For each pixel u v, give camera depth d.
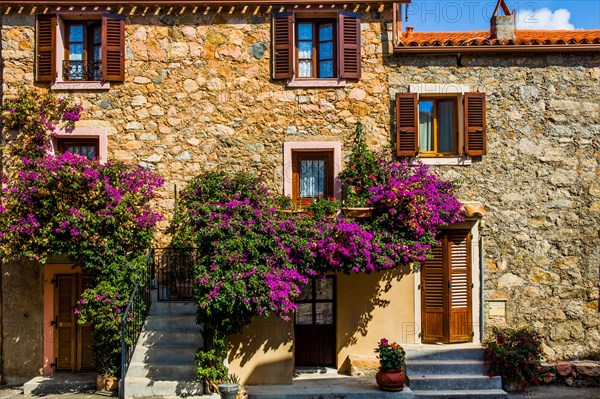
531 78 11.66
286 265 9.89
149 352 10.32
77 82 11.59
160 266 11.43
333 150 11.59
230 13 11.70
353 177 11.17
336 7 11.66
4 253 10.35
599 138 11.65
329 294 11.53
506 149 11.59
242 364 10.63
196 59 11.69
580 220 11.57
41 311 11.40
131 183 10.96
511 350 10.65
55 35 11.52
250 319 10.12
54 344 11.45
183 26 11.70
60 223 10.19
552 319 11.45
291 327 10.71
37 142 11.38
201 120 11.65
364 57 11.70
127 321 10.07
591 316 11.48
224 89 11.66
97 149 11.74
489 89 11.65
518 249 11.49
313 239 10.09
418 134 11.58
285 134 11.61
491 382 10.45
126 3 11.48
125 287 10.40
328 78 11.70
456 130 11.83
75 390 10.43
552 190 11.59
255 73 11.67
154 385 9.91
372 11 11.73
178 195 11.41
